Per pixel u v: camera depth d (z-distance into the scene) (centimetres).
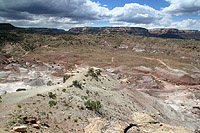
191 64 10275
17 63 9400
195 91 6316
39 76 7812
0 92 5241
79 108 2530
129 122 2159
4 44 14112
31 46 15075
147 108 4106
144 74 8100
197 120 4200
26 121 1731
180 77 7762
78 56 11781
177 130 2031
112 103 3609
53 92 3105
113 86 4900
